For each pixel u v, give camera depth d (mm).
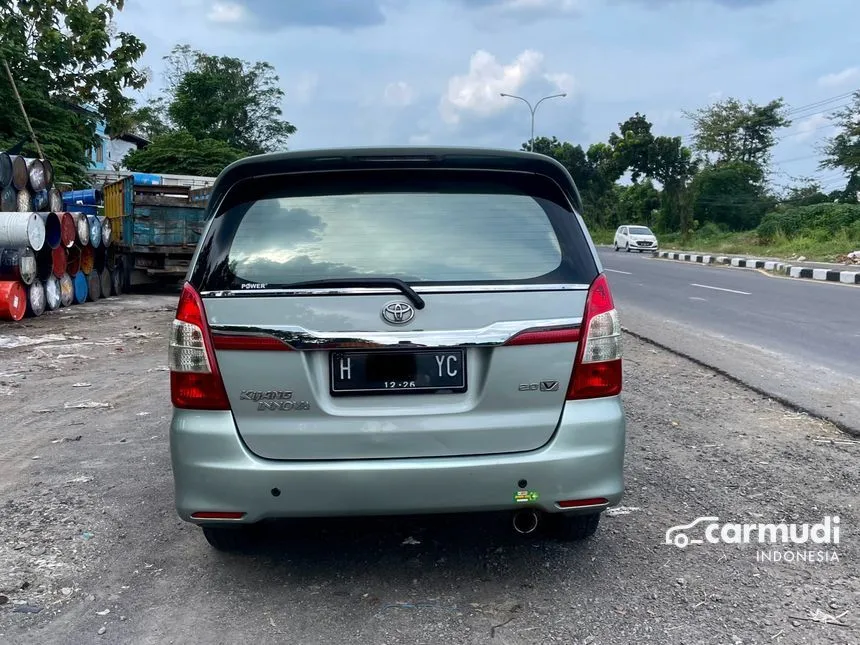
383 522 3742
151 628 2797
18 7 19031
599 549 3410
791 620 2785
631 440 5055
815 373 7008
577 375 2863
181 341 2848
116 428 5613
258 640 2701
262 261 2865
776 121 56031
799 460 4605
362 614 2871
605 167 62156
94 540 3594
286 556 3391
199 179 21703
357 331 2766
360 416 2791
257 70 46750
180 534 3652
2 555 3434
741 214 50875
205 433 2801
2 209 12125
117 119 20953
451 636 2707
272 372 2781
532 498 2836
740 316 11203
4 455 4984
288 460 2803
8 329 10906
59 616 2895
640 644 2637
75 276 14234
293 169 2984
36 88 18672
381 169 2992
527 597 2984
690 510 3848
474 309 2805
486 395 2812
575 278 2902
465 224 2932
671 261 28625
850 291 14992
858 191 44875
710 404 5996
